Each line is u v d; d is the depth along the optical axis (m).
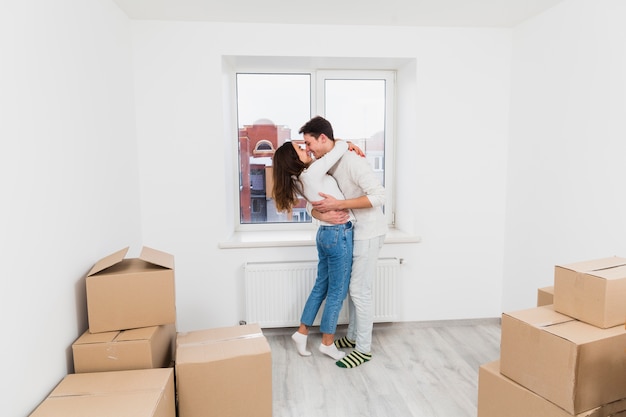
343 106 3.32
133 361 1.74
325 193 2.47
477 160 3.09
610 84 2.19
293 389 2.34
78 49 1.93
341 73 3.27
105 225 2.24
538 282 2.79
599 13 2.25
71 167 1.84
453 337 3.01
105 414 1.38
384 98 3.35
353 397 2.26
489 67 3.03
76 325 1.86
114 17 2.43
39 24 1.59
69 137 1.83
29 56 1.51
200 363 1.77
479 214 3.13
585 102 2.36
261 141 3.28
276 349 2.84
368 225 2.54
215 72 2.83
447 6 2.57
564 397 1.44
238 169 3.27
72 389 1.54
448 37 2.97
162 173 2.86
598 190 2.28
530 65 2.82
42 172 1.59
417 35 2.95
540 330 1.51
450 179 3.08
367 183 2.45
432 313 3.18
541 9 2.64
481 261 3.17
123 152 2.54
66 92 1.80
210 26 2.80
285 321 2.95
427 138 3.03
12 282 1.39
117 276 1.82
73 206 1.85
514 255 3.04
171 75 2.80
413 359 2.68
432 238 3.11
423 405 2.18
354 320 2.83
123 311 1.83
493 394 1.72
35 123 1.55
